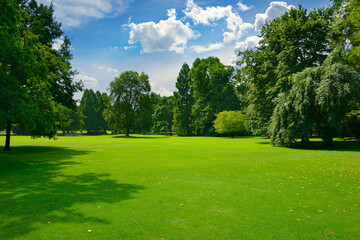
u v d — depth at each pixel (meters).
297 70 28.00
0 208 5.97
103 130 100.62
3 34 13.89
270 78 32.72
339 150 21.16
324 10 29.64
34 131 21.83
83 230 4.70
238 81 60.00
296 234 4.57
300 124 24.00
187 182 9.29
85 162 14.94
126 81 63.19
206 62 73.19
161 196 7.24
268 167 12.78
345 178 9.80
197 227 4.90
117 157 17.58
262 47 34.88
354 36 21.61
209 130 67.38
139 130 65.38
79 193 7.54
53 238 4.32
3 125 13.41
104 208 6.06
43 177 10.16
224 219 5.36
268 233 4.61
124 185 8.73
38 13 28.69
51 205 6.25
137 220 5.27
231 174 10.94
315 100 22.80
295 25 28.22
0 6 13.48
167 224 5.05
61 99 29.17
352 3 19.66
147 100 64.12
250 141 39.66
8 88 13.04
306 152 20.19
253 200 6.85
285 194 7.50
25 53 16.17
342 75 21.44
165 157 17.56
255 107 36.62
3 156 17.94
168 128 90.06
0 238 4.29
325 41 27.67
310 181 9.37
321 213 5.75
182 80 78.06
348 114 26.86
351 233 4.60
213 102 68.50
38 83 19.72
